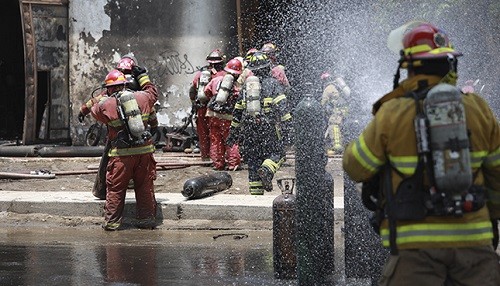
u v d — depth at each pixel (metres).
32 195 22.23
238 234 19.20
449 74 8.18
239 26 34.12
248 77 21.78
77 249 17.73
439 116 7.70
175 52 34.47
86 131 34.41
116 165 19.73
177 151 31.97
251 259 16.42
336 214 19.36
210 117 27.03
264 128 21.39
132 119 19.44
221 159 27.16
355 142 8.23
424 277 7.79
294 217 14.43
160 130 34.31
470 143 7.93
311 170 13.29
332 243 14.20
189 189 21.14
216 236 18.89
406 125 7.91
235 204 20.31
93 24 34.44
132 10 34.41
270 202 20.58
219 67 28.34
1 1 43.75
